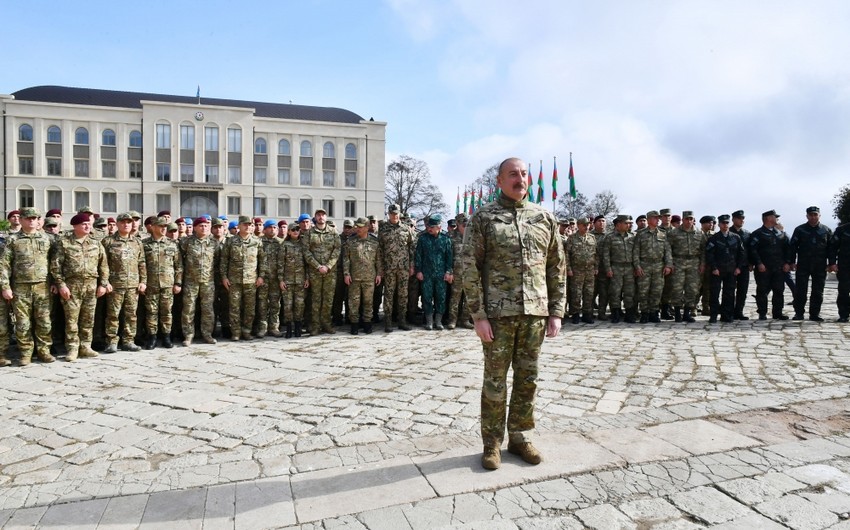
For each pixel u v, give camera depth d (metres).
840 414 4.27
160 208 46.88
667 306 10.69
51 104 44.50
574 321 10.29
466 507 2.84
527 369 3.43
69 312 7.06
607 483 3.11
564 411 4.47
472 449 3.63
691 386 5.22
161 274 7.98
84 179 45.41
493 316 3.36
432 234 9.57
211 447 3.79
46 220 7.91
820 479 3.12
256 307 9.10
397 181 56.94
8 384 5.72
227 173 47.88
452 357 6.84
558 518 2.72
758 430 3.92
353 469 3.33
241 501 2.94
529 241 3.39
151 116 46.09
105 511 2.85
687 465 3.33
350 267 9.23
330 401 4.88
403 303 9.63
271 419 4.38
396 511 2.80
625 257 10.17
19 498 3.02
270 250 9.16
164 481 3.22
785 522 2.65
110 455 3.67
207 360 6.95
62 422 4.39
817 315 9.74
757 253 10.12
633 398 4.85
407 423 4.21
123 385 5.62
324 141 50.72
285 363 6.68
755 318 10.43
